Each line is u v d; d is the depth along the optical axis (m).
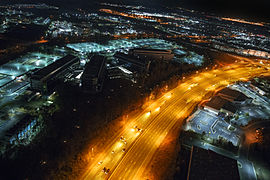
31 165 129.25
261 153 158.62
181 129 179.88
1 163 127.50
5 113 172.00
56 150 142.12
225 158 140.75
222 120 197.88
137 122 184.62
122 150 151.12
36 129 158.38
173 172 135.75
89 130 165.00
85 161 137.25
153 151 153.88
